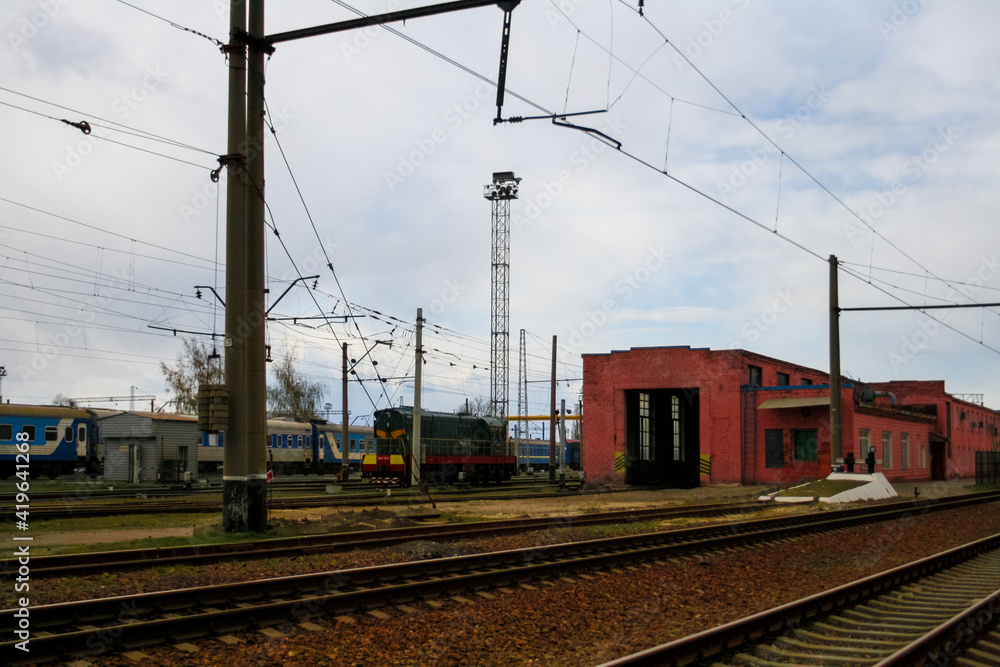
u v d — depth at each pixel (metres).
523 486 46.19
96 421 46.69
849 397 42.06
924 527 22.00
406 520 20.86
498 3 13.15
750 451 44.12
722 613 10.57
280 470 53.16
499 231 61.81
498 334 61.50
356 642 8.55
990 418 82.56
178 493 32.19
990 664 8.05
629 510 25.02
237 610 8.78
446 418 44.50
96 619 8.70
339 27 15.77
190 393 57.47
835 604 10.38
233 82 16.80
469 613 9.89
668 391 50.59
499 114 14.63
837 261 32.56
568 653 8.70
